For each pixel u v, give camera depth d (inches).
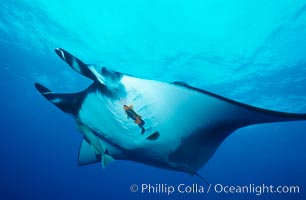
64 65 569.0
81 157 142.6
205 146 105.8
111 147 112.3
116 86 90.4
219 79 540.7
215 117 94.2
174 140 103.7
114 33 447.8
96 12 410.6
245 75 521.0
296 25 393.4
